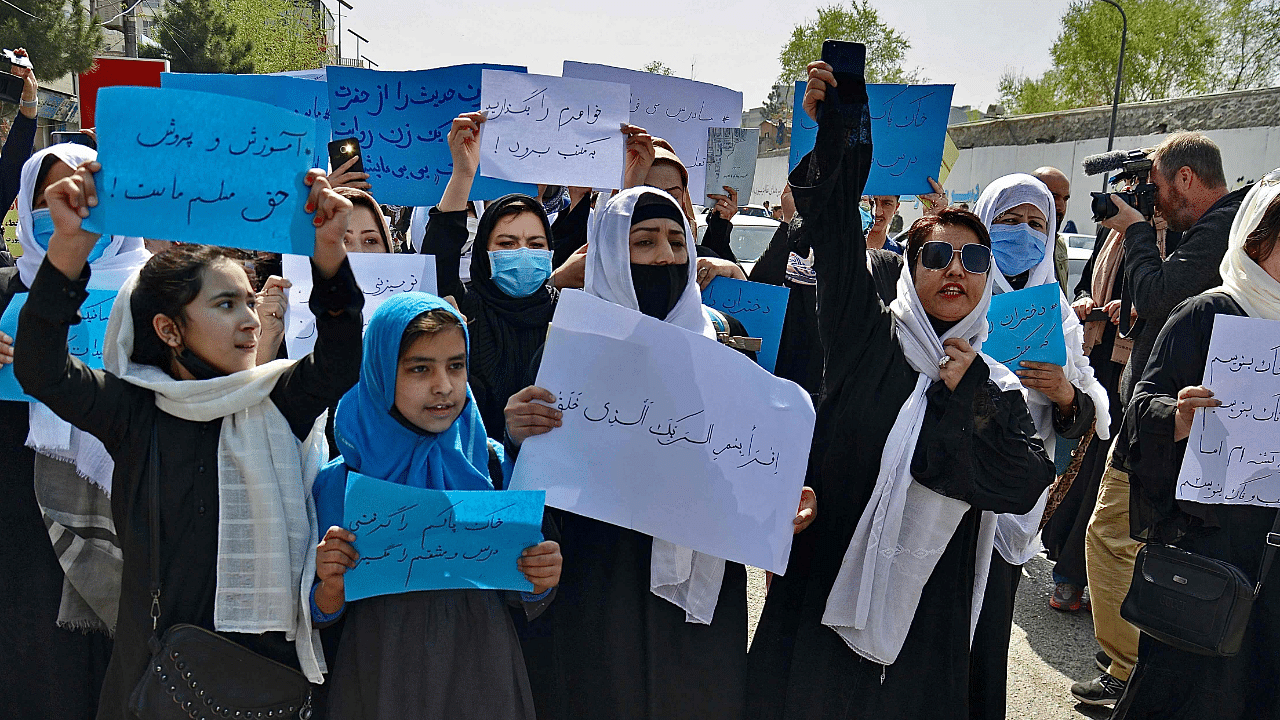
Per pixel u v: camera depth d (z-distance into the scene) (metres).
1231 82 37.72
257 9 41.41
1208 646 2.46
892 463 2.30
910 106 3.58
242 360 1.90
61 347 1.73
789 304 3.74
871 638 2.30
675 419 2.19
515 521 1.99
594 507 2.15
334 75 3.57
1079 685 3.53
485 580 1.99
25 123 3.40
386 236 3.31
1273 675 2.55
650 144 3.17
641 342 2.19
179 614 1.88
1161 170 3.79
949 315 2.42
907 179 3.60
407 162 3.60
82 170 1.66
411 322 2.01
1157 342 2.75
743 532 2.18
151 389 1.86
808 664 2.42
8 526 2.51
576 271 3.02
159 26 35.03
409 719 1.97
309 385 1.91
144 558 1.87
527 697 2.07
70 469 2.45
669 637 2.32
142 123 1.66
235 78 3.93
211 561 1.89
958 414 2.26
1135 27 38.81
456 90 3.56
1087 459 4.43
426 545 1.95
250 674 1.86
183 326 1.84
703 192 3.88
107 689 1.97
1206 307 2.64
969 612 2.44
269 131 1.72
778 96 31.73
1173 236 4.04
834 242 2.30
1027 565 4.99
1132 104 20.94
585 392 2.18
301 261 2.94
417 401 2.03
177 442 1.88
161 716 1.81
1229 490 2.53
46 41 18.88
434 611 2.01
